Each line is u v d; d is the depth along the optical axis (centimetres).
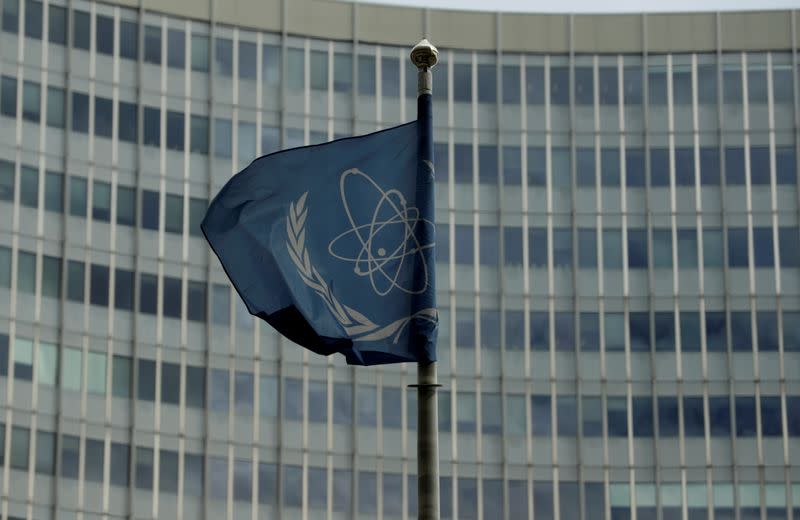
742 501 10062
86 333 9394
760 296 10325
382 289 3158
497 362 10156
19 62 9588
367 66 10369
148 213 9700
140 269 9600
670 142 10500
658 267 10356
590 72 10588
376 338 3127
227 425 9612
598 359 10206
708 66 10619
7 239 9325
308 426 9762
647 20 10656
